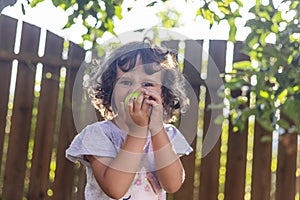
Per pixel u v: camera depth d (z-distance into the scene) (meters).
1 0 3.02
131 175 1.82
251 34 2.99
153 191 1.94
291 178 3.51
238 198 3.49
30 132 3.56
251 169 3.52
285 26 2.95
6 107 3.55
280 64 2.88
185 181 3.48
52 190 3.54
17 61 3.57
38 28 3.59
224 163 3.73
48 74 3.58
